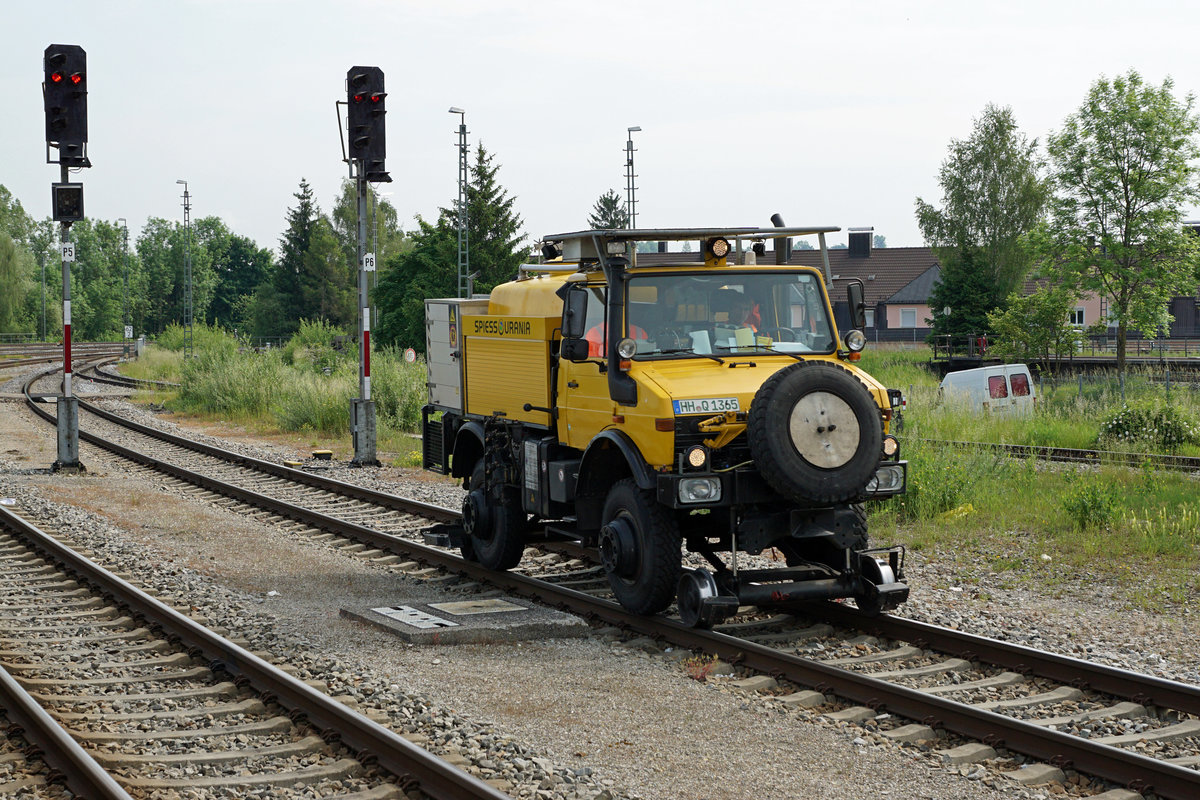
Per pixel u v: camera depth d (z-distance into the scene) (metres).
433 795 5.75
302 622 9.53
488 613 9.45
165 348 64.44
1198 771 5.80
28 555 12.23
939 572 11.32
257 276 172.50
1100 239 37.22
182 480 18.86
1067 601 10.17
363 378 20.80
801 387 8.10
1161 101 36.06
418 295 63.91
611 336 8.91
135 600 9.77
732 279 9.24
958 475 14.71
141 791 5.84
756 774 6.09
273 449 24.09
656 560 8.80
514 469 10.89
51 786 5.91
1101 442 21.11
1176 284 37.12
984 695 7.44
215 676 7.88
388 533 13.67
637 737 6.66
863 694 7.22
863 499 8.74
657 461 8.46
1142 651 8.52
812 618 9.44
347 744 6.42
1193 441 21.05
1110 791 5.80
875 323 77.50
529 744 6.51
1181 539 12.10
